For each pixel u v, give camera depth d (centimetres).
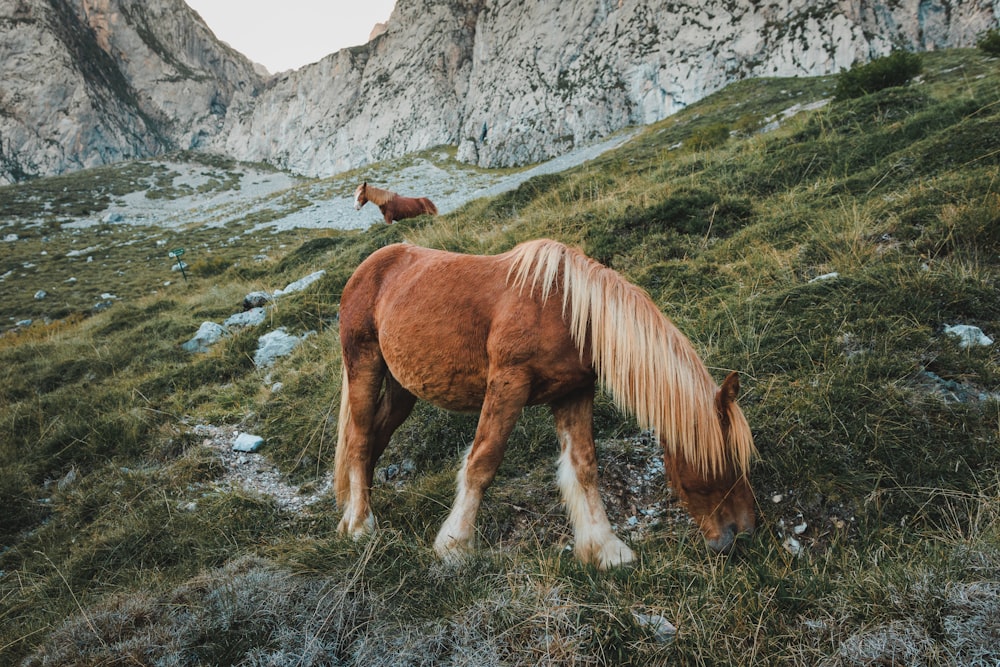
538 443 391
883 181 604
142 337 891
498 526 336
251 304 973
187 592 259
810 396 346
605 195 889
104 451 529
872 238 505
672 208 674
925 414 321
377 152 8075
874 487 294
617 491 343
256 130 10731
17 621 322
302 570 266
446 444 428
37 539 419
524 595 235
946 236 461
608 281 282
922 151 609
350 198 4494
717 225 641
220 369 693
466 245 799
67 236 4191
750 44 4791
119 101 12812
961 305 398
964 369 351
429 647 219
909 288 414
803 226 578
